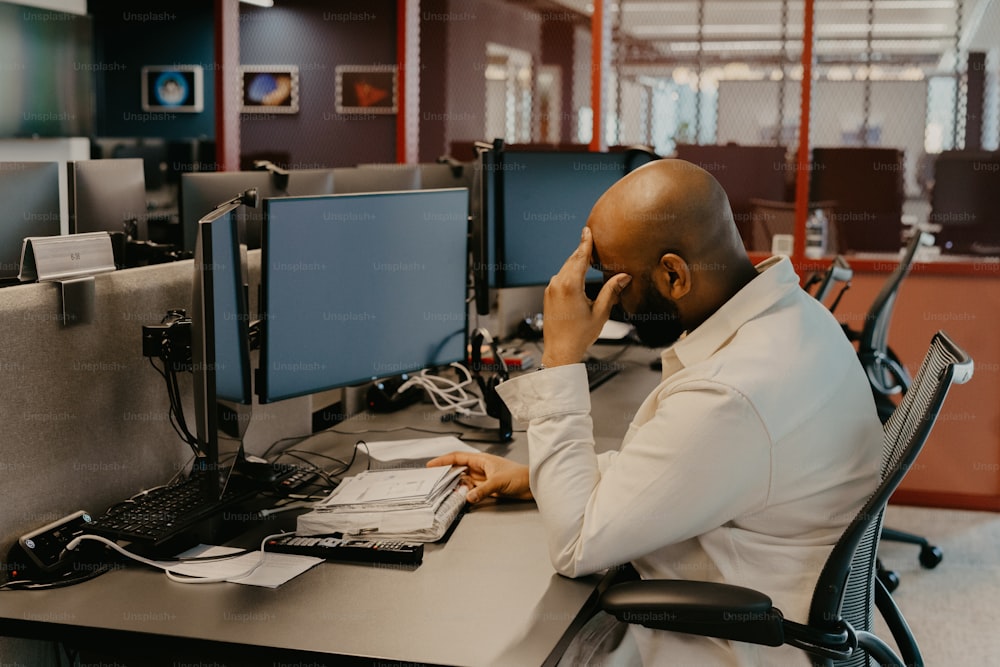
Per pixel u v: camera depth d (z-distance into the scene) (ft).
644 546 4.17
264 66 17.97
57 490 4.82
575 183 9.52
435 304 7.04
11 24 21.20
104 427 5.13
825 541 4.25
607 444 6.67
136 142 19.51
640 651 4.35
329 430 7.17
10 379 4.50
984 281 12.99
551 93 15.47
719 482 4.06
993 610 9.95
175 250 7.74
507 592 4.39
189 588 4.42
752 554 4.20
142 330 5.23
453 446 6.64
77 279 4.84
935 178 13.39
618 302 4.74
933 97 13.41
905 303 13.37
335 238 6.03
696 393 4.14
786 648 4.15
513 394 4.73
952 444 13.32
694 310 4.50
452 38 16.11
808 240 13.94
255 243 8.17
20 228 6.95
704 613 3.91
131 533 4.63
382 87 17.25
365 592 4.38
